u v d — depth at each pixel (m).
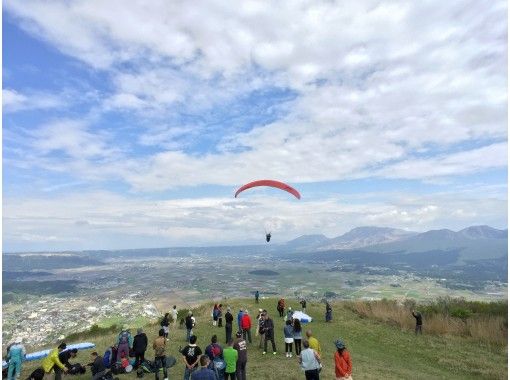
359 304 41.56
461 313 33.88
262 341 24.81
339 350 13.99
